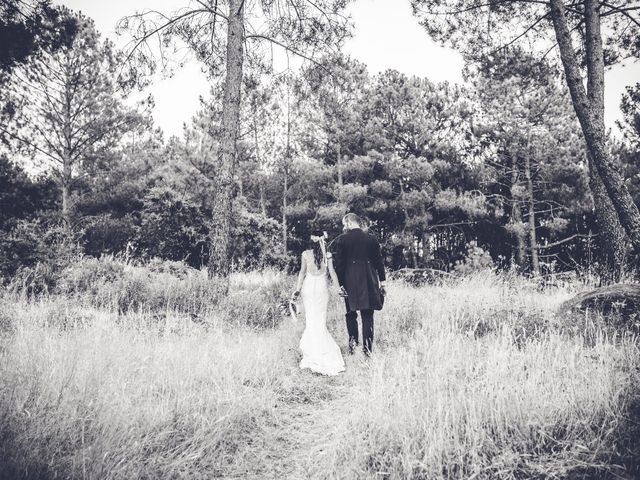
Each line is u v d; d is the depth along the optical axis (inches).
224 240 345.1
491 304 263.1
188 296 300.5
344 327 272.4
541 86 652.7
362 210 823.1
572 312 218.2
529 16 427.2
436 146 800.9
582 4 378.3
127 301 280.5
